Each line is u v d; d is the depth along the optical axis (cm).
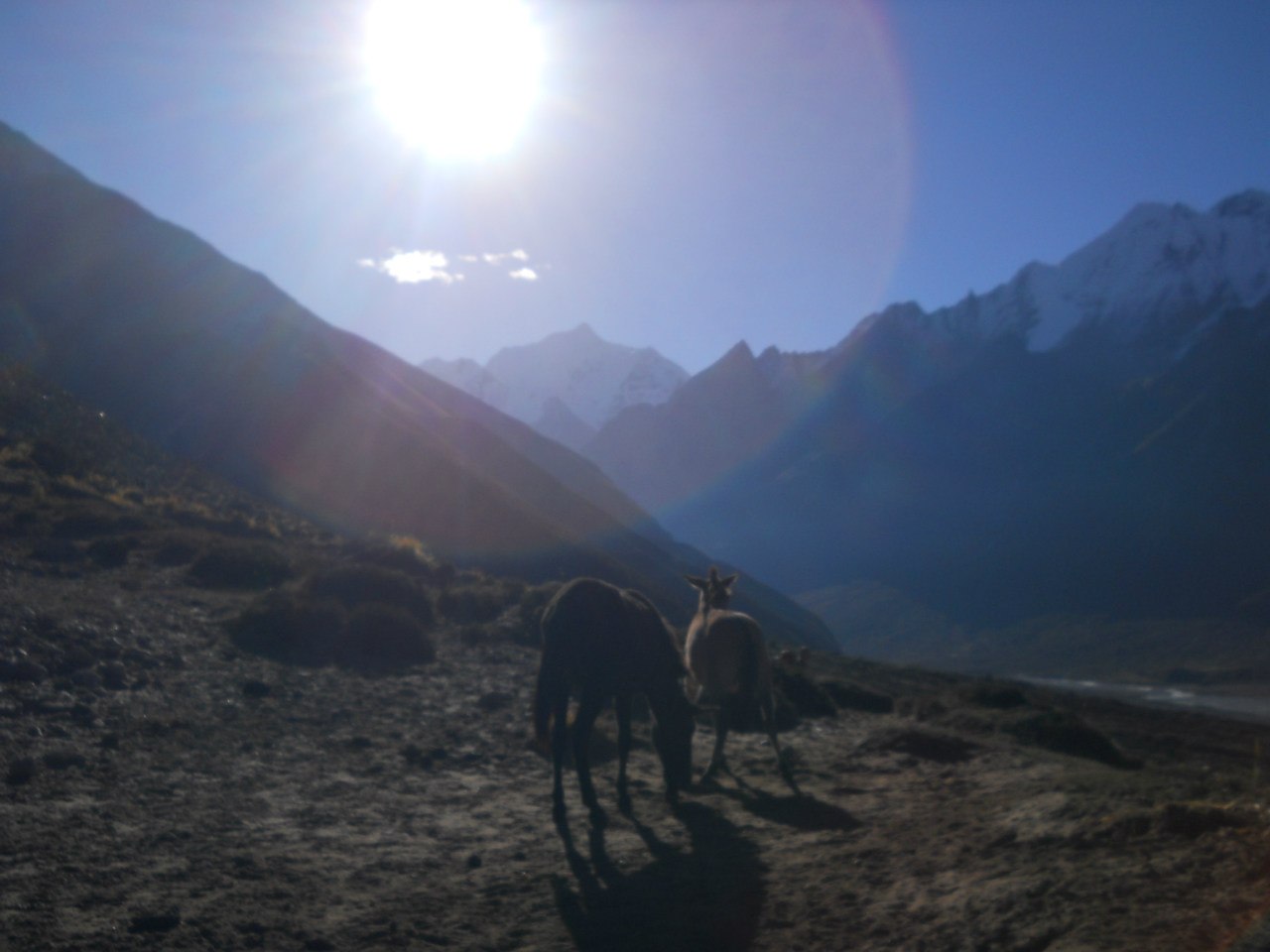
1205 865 576
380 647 1559
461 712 1281
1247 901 498
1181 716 4550
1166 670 11894
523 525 5297
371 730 1152
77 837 732
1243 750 2984
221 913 622
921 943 564
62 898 624
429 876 723
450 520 5100
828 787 1053
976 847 741
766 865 752
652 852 788
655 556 8350
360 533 4534
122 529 2214
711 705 1023
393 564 2492
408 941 601
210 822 799
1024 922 552
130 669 1230
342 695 1288
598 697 850
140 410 5400
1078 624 15388
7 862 673
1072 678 11981
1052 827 749
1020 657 14088
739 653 1015
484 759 1089
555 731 832
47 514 2211
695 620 1138
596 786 1009
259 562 2020
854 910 641
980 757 1224
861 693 2011
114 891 645
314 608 1582
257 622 1527
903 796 1009
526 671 1587
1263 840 593
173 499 2923
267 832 789
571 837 823
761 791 1024
